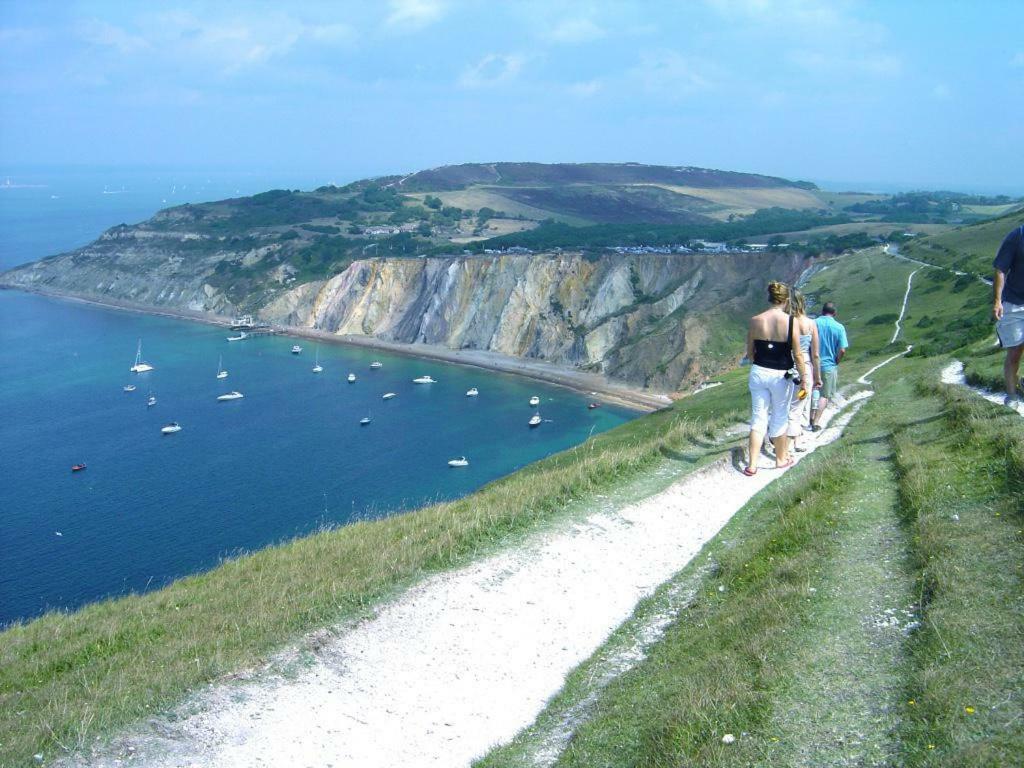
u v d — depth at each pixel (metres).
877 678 7.18
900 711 6.54
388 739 8.85
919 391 23.02
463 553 13.39
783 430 15.16
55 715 8.55
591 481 16.61
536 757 8.13
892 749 6.10
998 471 11.23
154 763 7.88
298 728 8.80
